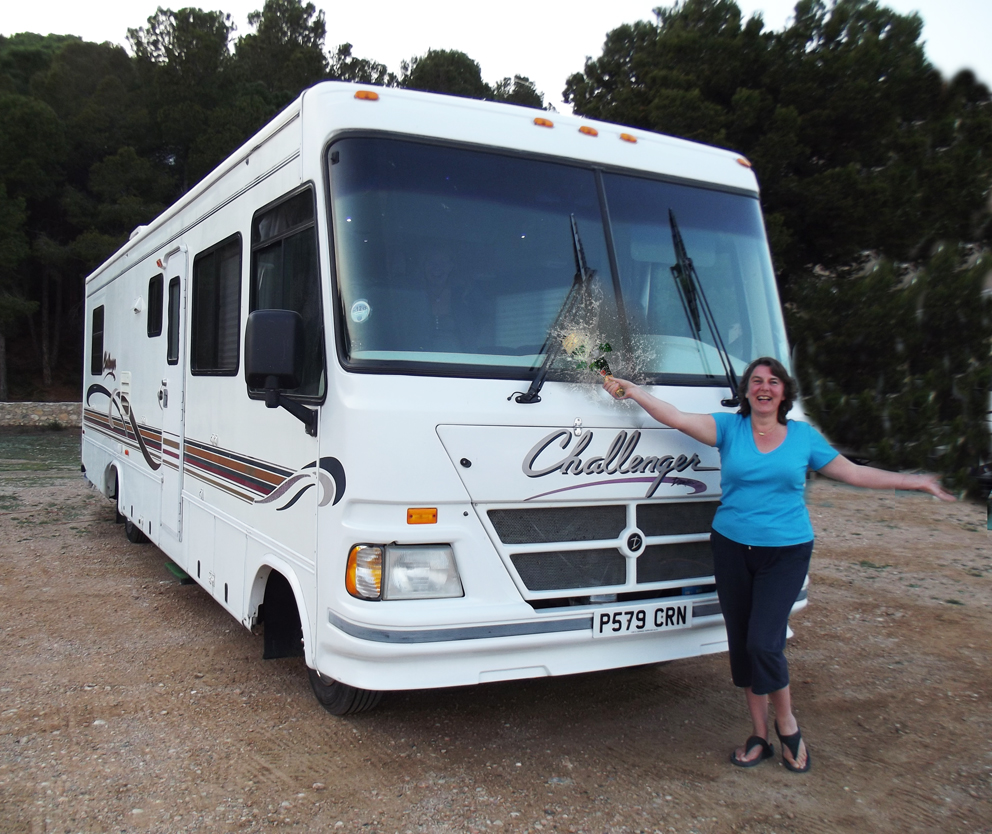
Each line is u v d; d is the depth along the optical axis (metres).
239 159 4.47
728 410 3.83
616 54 18.12
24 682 4.53
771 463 3.41
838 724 4.15
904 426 11.43
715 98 15.54
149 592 6.35
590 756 3.73
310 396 3.48
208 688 4.48
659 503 3.66
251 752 3.73
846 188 13.90
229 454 4.54
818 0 15.12
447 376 3.28
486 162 3.60
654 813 3.25
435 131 3.53
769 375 3.43
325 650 3.40
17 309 30.08
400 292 3.34
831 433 11.96
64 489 11.56
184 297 5.43
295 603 4.23
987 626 5.82
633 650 3.61
